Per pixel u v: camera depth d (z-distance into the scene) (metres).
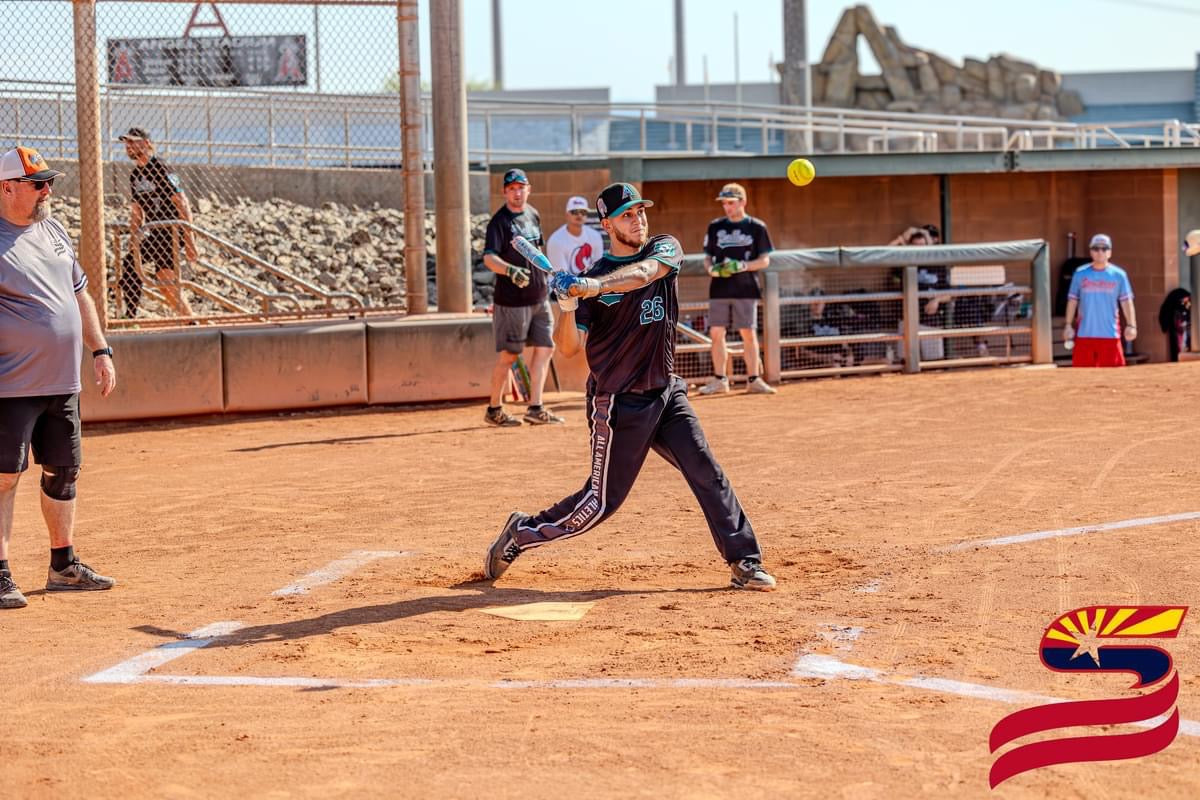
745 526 9.88
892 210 31.55
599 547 11.37
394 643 8.62
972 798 5.89
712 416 19.20
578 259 20.38
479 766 6.37
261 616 9.37
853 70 66.00
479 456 16.23
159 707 7.38
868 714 7.00
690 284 28.72
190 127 34.12
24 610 9.68
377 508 13.27
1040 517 11.87
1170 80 86.94
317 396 20.78
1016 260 24.86
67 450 10.06
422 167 22.12
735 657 8.12
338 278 30.91
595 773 6.25
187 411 20.11
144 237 23.14
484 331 21.52
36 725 7.10
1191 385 21.08
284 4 20.91
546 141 63.56
